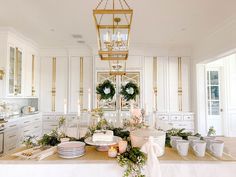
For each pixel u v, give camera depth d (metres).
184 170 1.30
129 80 5.16
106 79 4.83
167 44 5.14
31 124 4.65
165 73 5.45
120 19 3.23
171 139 1.65
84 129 2.03
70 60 5.42
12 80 4.14
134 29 3.93
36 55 5.26
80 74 5.39
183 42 4.98
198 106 5.12
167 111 5.38
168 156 1.43
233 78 5.91
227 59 5.91
